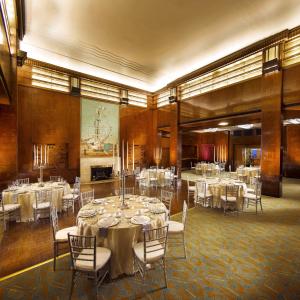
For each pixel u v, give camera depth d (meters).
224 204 6.08
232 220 5.44
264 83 8.08
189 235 4.53
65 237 3.41
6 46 4.64
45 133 9.77
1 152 7.82
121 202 4.38
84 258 2.82
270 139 7.93
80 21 6.59
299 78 7.18
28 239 4.42
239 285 2.92
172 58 9.26
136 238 3.19
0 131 7.82
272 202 7.14
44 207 5.33
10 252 3.87
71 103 10.55
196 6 5.93
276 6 5.93
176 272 3.22
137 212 3.72
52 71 9.84
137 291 2.82
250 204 6.88
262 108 8.16
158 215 3.62
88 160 11.17
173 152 12.34
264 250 3.88
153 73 11.09
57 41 7.80
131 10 6.08
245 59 8.87
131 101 13.11
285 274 3.16
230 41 7.85
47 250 3.95
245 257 3.64
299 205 6.78
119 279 3.07
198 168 15.03
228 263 3.46
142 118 13.70
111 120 12.06
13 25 6.45
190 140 17.97
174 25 6.82
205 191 6.36
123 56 9.05
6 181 7.91
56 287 2.89
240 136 15.95
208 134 17.95
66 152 10.53
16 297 2.70
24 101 9.20
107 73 11.05
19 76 9.02
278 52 7.57
